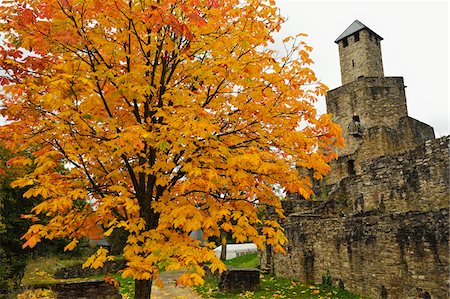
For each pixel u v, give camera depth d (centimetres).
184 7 473
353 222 1451
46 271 1612
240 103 589
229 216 541
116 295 1263
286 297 1425
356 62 3578
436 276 1100
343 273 1493
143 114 651
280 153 608
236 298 1463
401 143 2994
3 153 1488
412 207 1559
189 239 523
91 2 493
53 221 555
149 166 551
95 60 568
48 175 526
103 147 551
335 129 578
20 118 533
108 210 527
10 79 509
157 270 477
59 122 497
